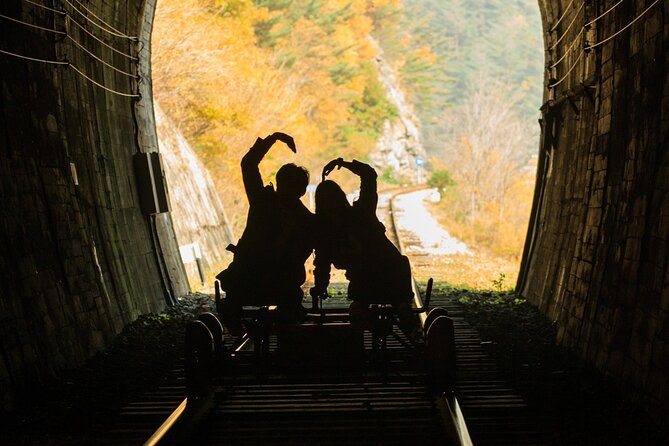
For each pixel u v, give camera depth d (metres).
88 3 12.02
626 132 9.03
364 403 6.99
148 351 10.27
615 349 8.15
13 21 9.29
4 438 6.50
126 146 14.12
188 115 28.75
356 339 7.23
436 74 92.88
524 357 9.54
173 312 13.88
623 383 7.68
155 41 26.56
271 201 6.85
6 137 8.84
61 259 9.68
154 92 26.80
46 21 10.44
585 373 8.48
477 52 110.00
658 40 8.05
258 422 6.46
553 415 6.95
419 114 89.44
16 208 8.73
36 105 9.85
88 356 9.64
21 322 8.12
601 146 10.09
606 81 10.05
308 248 7.00
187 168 22.86
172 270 15.78
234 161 30.62
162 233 15.66
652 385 6.90
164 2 26.88
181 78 27.94
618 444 6.13
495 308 13.58
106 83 13.12
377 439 6.07
